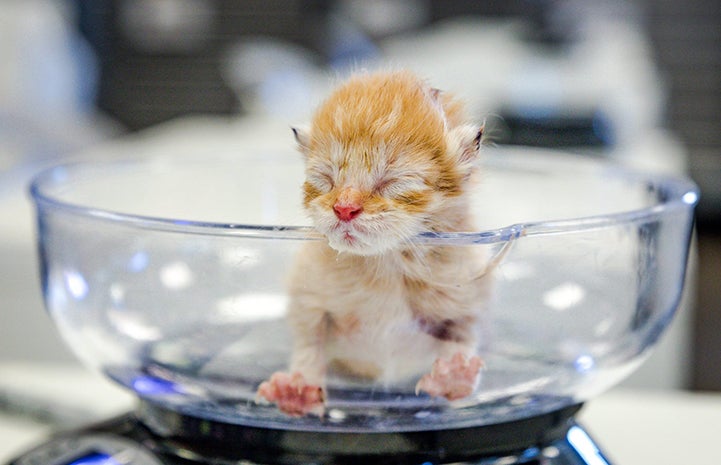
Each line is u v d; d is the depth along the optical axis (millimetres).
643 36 1815
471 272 345
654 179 417
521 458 365
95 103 1759
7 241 770
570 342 363
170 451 375
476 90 1231
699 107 1843
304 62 1589
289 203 443
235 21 1745
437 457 357
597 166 451
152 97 1774
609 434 483
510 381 354
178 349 372
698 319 1547
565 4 1706
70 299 385
